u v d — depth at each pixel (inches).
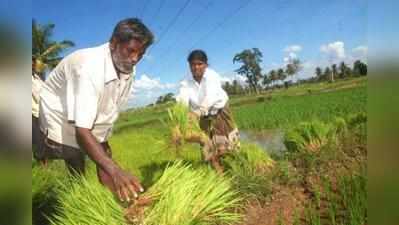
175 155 191.0
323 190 156.2
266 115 672.4
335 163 192.1
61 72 115.8
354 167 173.6
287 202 149.8
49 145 131.0
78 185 112.0
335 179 166.6
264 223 131.9
